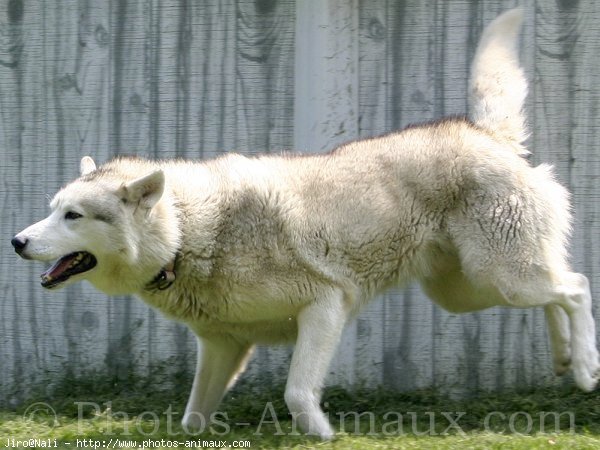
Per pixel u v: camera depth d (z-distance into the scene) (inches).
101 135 573.3
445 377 552.1
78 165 575.5
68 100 575.2
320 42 543.8
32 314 577.0
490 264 480.7
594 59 546.0
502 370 550.0
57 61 575.5
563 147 548.1
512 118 500.1
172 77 566.3
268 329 488.1
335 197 477.4
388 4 549.0
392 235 482.0
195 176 481.1
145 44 567.5
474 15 547.2
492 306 513.0
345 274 477.7
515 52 513.7
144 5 566.6
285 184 476.1
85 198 461.4
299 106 551.8
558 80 547.5
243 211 470.3
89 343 572.7
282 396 535.8
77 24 573.0
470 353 551.8
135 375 564.1
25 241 457.4
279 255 467.5
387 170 484.4
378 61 550.6
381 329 554.6
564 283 489.7
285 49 557.9
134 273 471.5
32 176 578.2
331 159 487.5
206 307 476.1
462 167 481.4
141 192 462.3
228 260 467.8
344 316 477.7
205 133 565.0
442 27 548.4
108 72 571.5
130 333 569.0
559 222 492.4
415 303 553.0
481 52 512.1
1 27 578.9
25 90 577.6
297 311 476.1
